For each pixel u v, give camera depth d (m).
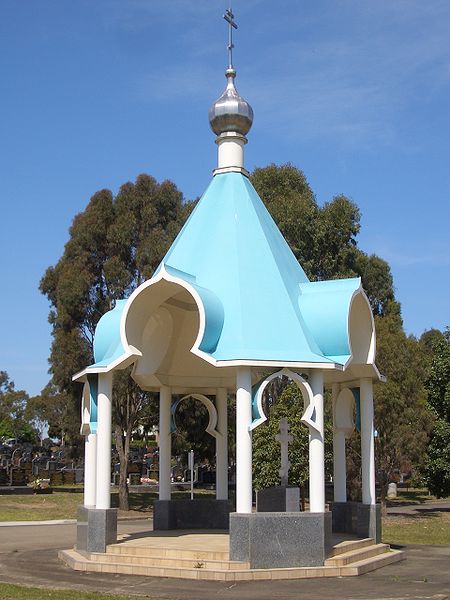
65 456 66.44
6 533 26.75
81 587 13.66
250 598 12.44
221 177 19.58
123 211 40.38
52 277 42.06
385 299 51.97
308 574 14.77
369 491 18.80
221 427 21.14
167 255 19.11
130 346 16.20
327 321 16.62
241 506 14.96
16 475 49.16
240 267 17.08
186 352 20.33
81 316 39.47
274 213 39.81
